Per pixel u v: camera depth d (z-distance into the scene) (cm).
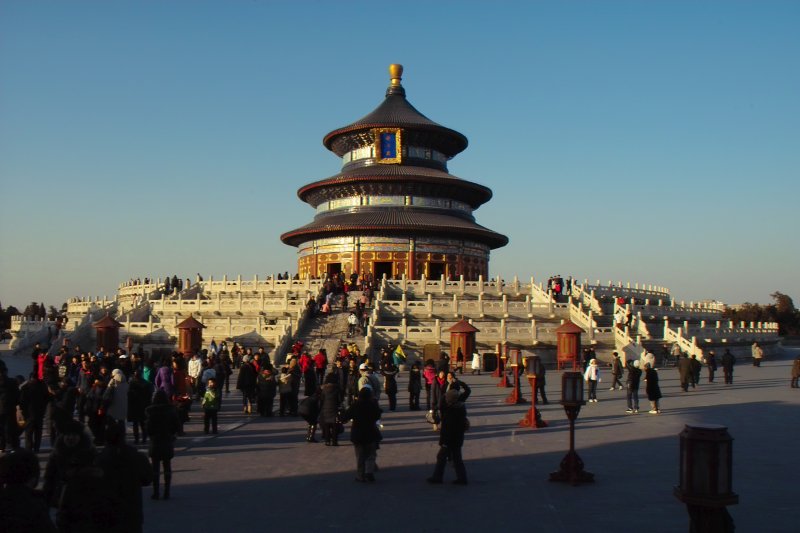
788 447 2666
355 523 1691
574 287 8600
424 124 10906
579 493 1964
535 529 1628
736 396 4478
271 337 6469
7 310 16625
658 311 8631
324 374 4359
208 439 2914
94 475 1214
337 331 6638
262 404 3569
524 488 2028
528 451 2608
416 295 7881
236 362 5831
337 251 10156
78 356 3725
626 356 6512
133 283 9975
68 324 8169
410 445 2781
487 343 6506
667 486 2042
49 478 1472
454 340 6184
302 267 10738
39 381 2495
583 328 6919
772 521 1686
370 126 10844
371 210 10519
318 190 10906
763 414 3612
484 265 10894
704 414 3625
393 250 10006
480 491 1998
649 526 1644
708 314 9625
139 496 1312
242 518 1739
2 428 2450
